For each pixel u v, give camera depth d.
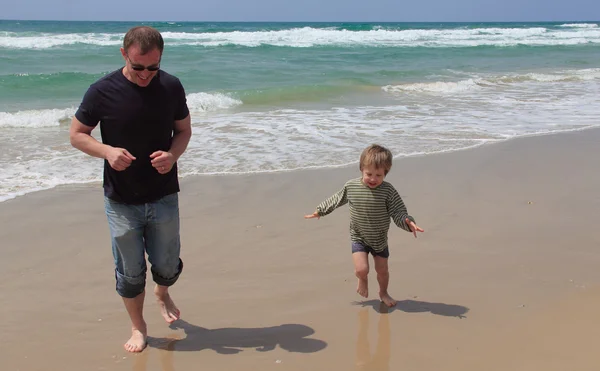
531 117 12.35
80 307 4.31
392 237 5.68
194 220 6.13
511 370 3.46
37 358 3.61
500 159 8.74
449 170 8.10
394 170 8.06
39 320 4.10
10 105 12.88
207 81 17.41
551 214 6.39
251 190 7.16
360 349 3.73
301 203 6.75
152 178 3.47
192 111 12.59
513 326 3.99
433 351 3.69
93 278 4.80
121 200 3.46
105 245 5.50
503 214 6.38
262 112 12.54
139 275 3.60
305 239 5.68
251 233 5.81
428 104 13.99
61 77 16.31
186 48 28.83
